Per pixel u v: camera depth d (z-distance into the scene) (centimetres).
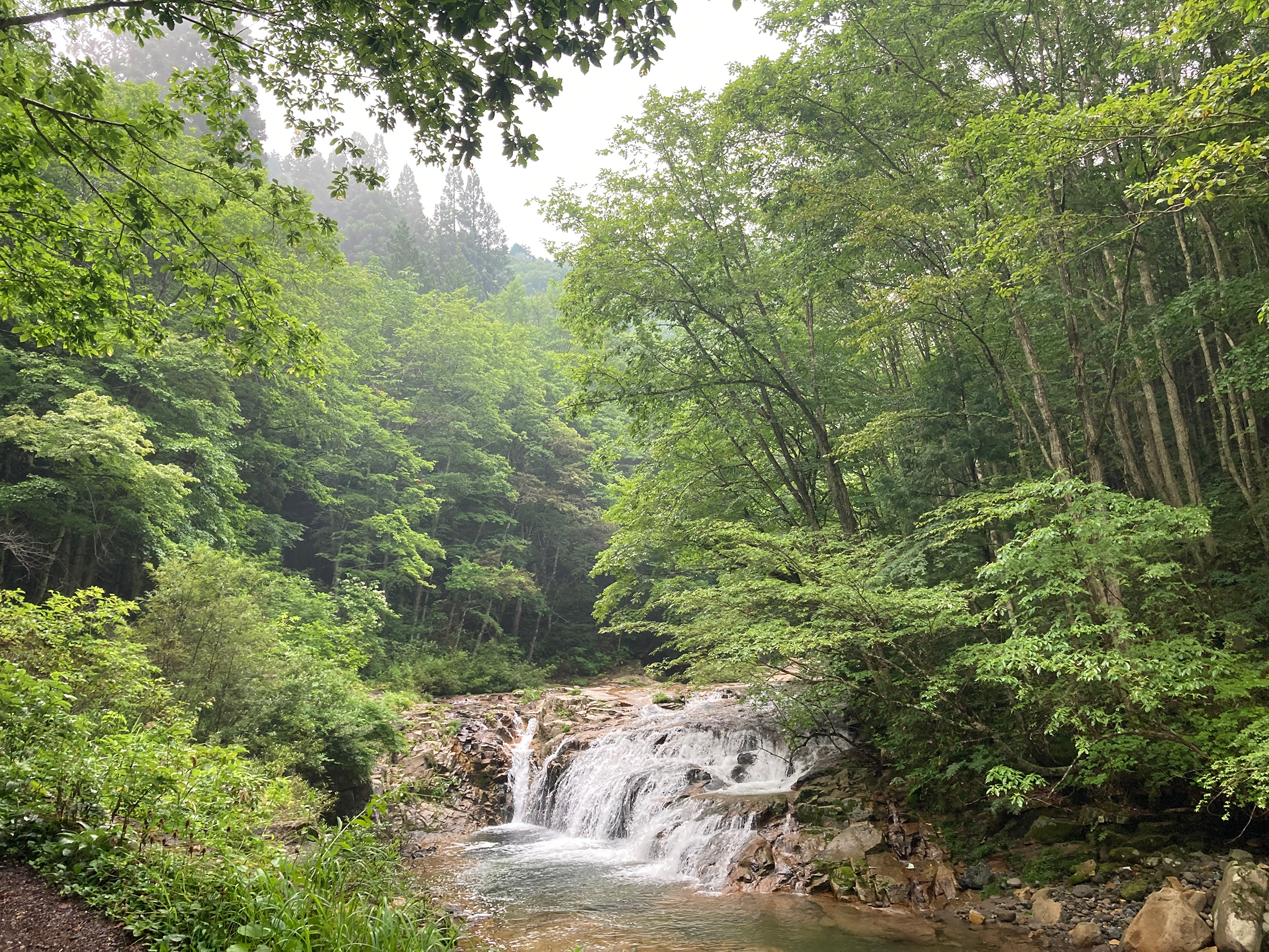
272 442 2853
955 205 1310
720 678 1345
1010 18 1315
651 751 1750
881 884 982
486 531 4153
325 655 1825
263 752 1214
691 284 1723
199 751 732
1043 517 966
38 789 562
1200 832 901
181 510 1819
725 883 1109
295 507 3491
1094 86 1302
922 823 1109
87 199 1784
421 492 3447
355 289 3572
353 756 1419
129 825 591
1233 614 1052
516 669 3316
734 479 1917
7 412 1739
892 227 1243
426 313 4506
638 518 1883
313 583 3002
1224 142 808
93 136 725
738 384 1777
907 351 2086
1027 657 855
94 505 1753
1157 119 781
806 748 1534
